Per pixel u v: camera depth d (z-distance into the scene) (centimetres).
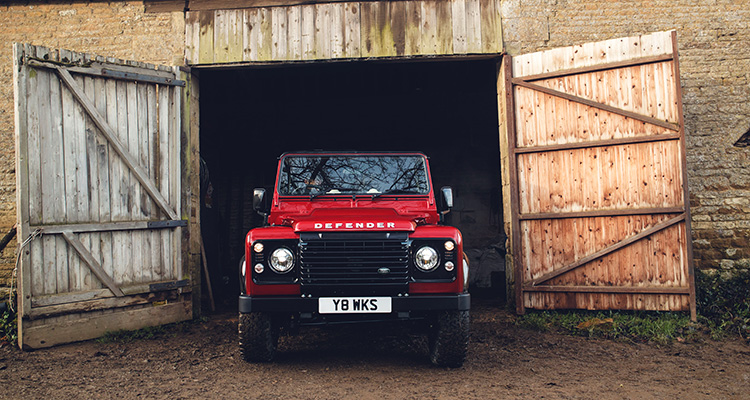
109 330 586
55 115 558
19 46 530
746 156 711
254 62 711
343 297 410
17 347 536
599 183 645
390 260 412
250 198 1138
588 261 643
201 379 428
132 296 610
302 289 410
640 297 625
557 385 412
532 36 711
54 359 498
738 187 708
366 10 712
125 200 613
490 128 1115
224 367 462
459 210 1105
